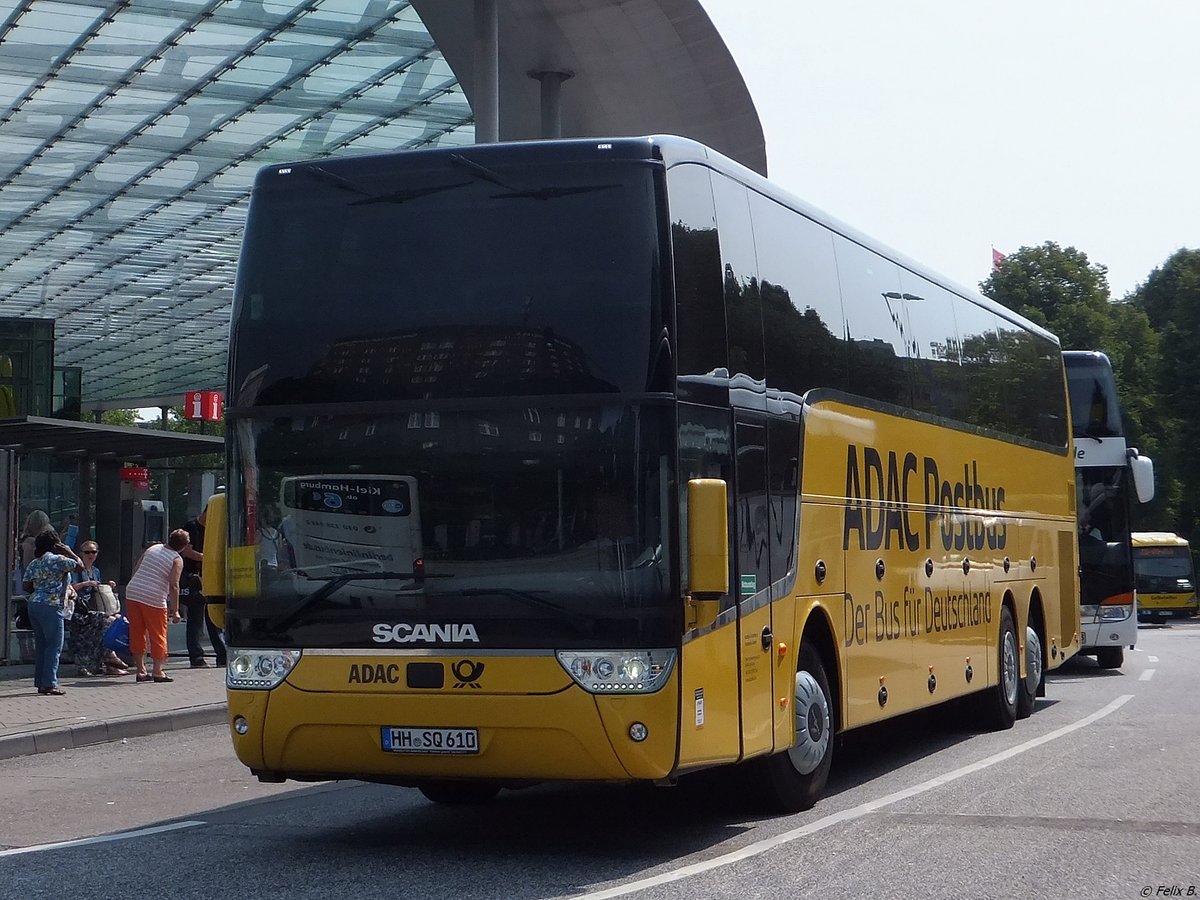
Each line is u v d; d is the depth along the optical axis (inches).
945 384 553.0
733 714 340.5
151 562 798.5
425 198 339.0
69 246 1624.0
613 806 413.7
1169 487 2677.2
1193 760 491.8
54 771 517.3
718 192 361.4
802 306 411.2
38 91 1124.5
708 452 335.0
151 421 3415.4
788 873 303.9
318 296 341.7
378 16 995.3
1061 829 356.8
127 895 291.0
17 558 879.1
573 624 313.3
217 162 1312.7
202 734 626.2
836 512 422.6
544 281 327.9
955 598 546.6
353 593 326.6
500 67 1053.8
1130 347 2753.4
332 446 334.0
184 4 969.5
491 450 323.3
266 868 319.9
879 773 476.4
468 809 413.4
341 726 326.3
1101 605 992.9
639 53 1028.5
